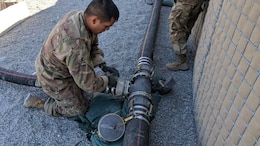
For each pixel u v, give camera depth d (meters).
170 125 2.74
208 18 2.77
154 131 2.66
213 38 2.39
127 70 3.49
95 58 2.82
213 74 2.28
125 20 4.74
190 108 2.95
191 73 3.47
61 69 2.29
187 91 3.17
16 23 4.49
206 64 2.54
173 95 3.10
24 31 4.37
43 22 4.64
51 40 2.14
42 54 2.29
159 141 2.57
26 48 3.94
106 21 2.06
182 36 3.33
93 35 2.27
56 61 2.22
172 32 3.32
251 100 1.61
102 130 2.37
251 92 1.61
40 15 4.87
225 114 1.96
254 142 1.56
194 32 3.95
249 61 1.65
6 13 4.25
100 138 2.42
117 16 2.10
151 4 5.33
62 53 2.07
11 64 3.58
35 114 2.83
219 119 2.06
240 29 1.79
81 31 2.05
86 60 2.11
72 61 2.06
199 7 3.17
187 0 3.07
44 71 2.34
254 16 1.61
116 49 3.93
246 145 1.64
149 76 2.77
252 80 1.61
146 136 2.25
